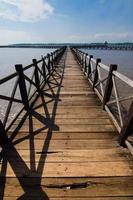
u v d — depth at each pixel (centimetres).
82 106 541
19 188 249
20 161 300
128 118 309
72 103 566
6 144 346
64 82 855
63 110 509
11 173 275
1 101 925
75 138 368
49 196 238
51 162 298
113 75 434
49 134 382
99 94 598
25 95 488
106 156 313
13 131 392
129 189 248
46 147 338
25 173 275
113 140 360
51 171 279
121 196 238
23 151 326
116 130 397
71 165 291
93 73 741
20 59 4350
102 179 264
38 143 351
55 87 759
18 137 371
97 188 249
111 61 3023
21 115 468
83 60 1179
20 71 453
